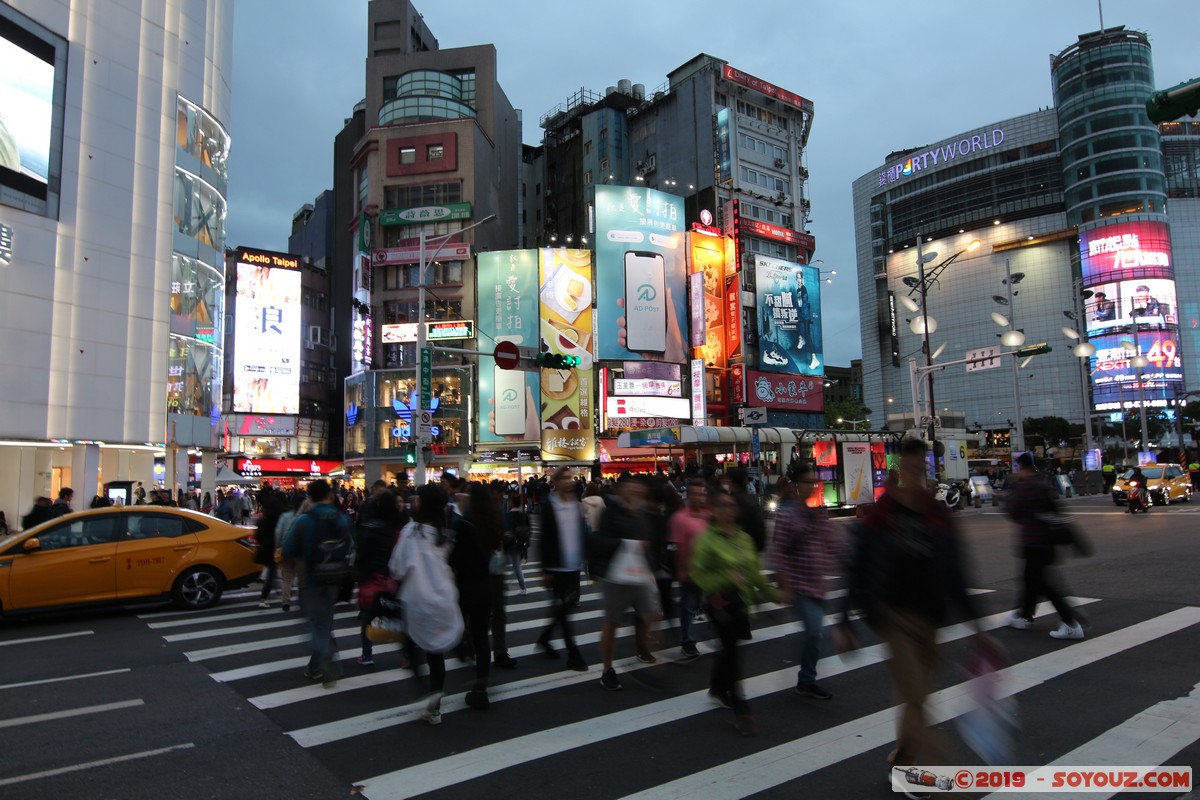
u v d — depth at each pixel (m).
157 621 10.27
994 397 116.31
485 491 6.24
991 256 118.94
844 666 7.11
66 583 10.14
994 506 35.25
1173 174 121.88
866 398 135.75
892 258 132.12
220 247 32.03
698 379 51.28
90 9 25.33
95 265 25.06
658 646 8.20
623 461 48.78
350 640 8.86
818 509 6.30
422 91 55.97
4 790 4.51
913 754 4.19
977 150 123.00
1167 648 7.39
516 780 4.56
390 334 50.56
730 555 5.52
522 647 8.27
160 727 5.67
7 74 22.44
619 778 4.56
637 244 52.00
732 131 66.12
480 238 54.25
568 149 79.25
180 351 29.00
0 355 22.17
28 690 6.75
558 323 49.97
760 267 57.50
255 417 63.47
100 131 25.48
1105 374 105.19
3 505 25.09
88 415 24.56
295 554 7.09
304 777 4.67
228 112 32.91
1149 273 104.25
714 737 5.25
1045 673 6.59
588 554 6.73
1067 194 113.12
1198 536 17.97
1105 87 109.69
